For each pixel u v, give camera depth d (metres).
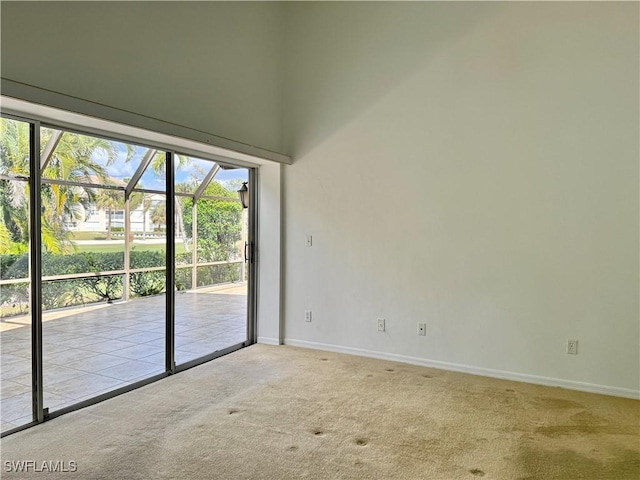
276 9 4.66
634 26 3.32
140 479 2.24
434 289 4.09
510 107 3.73
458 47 3.94
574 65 3.50
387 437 2.70
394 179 4.24
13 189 2.73
